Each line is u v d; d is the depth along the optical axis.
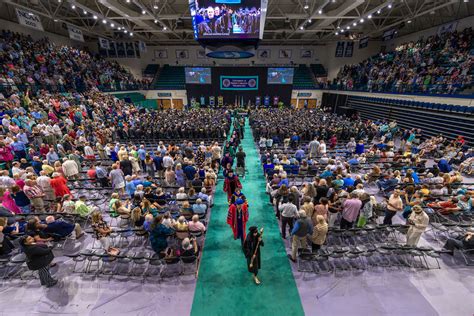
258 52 46.06
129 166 11.46
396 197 7.75
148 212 7.64
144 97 39.75
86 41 40.34
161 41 43.75
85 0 26.38
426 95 21.36
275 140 18.08
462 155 14.34
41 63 24.02
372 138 19.48
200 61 46.31
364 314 5.54
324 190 8.12
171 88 40.94
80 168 12.38
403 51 31.92
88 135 17.30
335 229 7.19
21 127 14.23
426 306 5.71
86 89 26.97
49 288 6.22
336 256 6.59
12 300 5.89
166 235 6.48
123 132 19.33
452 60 23.09
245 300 5.92
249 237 6.11
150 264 6.59
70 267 6.88
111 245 7.72
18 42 23.77
